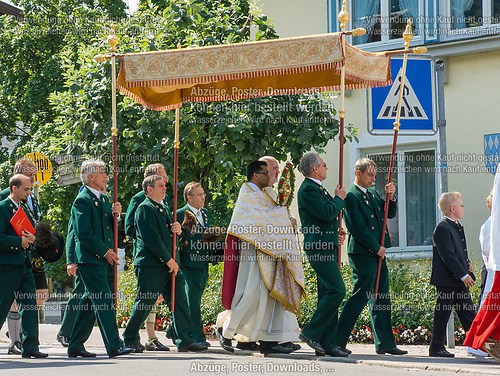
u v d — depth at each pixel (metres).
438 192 26.09
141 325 18.17
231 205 29.75
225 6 26.84
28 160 18.44
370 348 20.20
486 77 25.42
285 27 29.20
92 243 17.03
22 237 17.12
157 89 19.27
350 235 17.81
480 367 15.43
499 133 25.14
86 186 17.44
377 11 27.48
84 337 17.64
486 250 18.11
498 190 15.66
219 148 23.38
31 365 15.79
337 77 19.02
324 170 17.39
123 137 23.62
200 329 19.36
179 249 19.12
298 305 17.53
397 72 18.97
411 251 26.56
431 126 19.19
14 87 50.28
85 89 23.91
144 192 18.31
